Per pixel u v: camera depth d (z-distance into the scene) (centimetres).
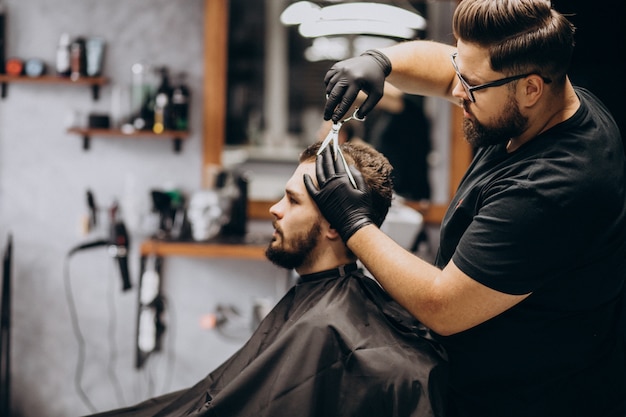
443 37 343
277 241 151
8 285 317
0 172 341
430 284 132
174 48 338
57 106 339
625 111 257
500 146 145
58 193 342
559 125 134
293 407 137
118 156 341
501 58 128
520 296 131
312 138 451
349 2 353
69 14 335
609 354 146
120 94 336
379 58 150
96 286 346
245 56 411
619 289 144
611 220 132
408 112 337
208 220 325
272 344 142
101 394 350
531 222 127
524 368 143
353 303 145
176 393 168
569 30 131
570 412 145
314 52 438
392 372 136
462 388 148
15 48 337
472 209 144
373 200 147
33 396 350
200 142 342
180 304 346
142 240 340
